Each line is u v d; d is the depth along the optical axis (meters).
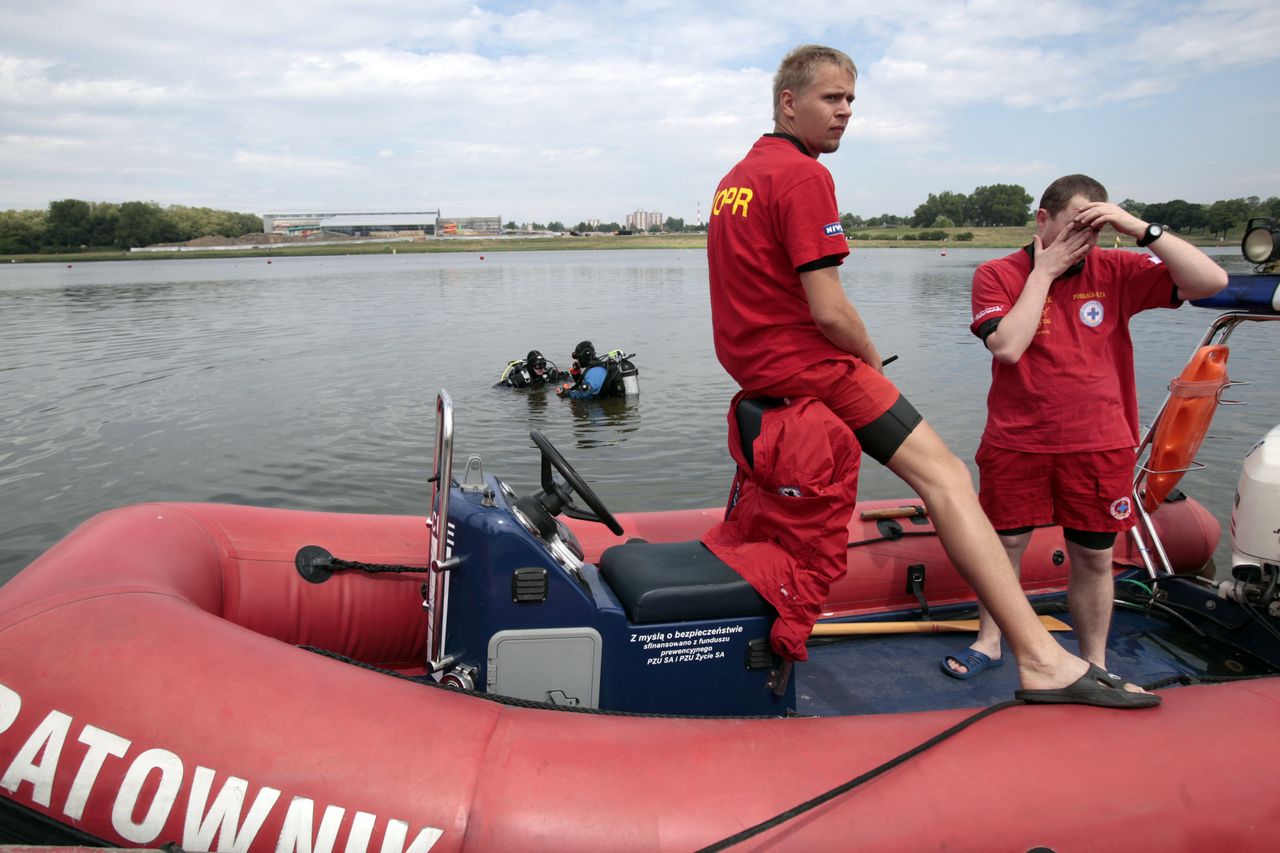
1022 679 2.20
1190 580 3.67
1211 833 1.89
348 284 38.59
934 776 1.91
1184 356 13.20
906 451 2.33
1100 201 2.72
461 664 2.36
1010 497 2.98
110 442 8.40
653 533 3.63
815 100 2.35
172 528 2.71
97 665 1.95
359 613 3.01
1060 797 1.88
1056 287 2.86
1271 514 3.03
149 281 43.69
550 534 2.49
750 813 1.82
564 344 16.05
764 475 2.36
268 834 1.79
